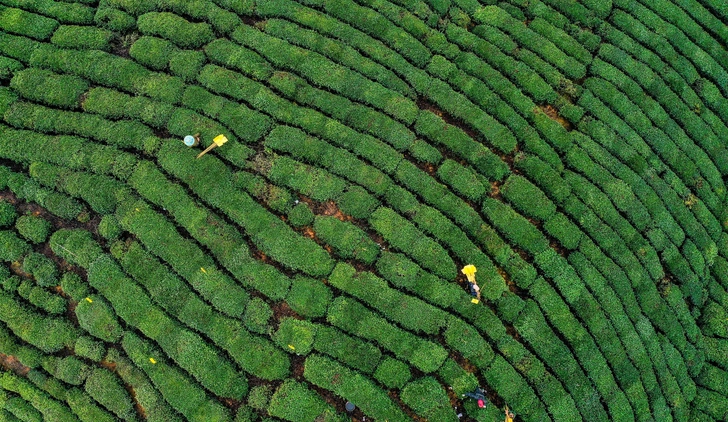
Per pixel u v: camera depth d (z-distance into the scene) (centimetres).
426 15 2764
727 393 2583
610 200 2556
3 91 2430
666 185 2694
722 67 3047
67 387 2158
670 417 2436
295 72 2561
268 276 2228
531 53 2753
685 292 2616
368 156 2434
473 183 2442
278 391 2123
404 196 2386
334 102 2503
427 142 2516
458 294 2277
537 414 2200
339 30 2648
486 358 2216
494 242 2373
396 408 2128
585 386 2281
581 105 2705
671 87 2897
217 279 2223
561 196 2495
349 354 2167
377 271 2292
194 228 2267
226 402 2133
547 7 2888
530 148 2558
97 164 2325
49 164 2334
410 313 2234
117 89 2469
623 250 2500
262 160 2375
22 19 2539
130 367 2147
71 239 2244
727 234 2812
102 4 2603
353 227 2322
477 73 2666
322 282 2256
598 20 2906
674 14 3053
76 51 2497
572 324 2328
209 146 2378
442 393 2156
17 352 2172
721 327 2661
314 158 2406
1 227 2277
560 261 2397
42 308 2206
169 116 2411
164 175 2339
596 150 2616
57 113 2398
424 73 2628
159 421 2105
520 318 2297
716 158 2881
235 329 2178
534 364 2244
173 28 2550
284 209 2331
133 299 2195
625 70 2834
